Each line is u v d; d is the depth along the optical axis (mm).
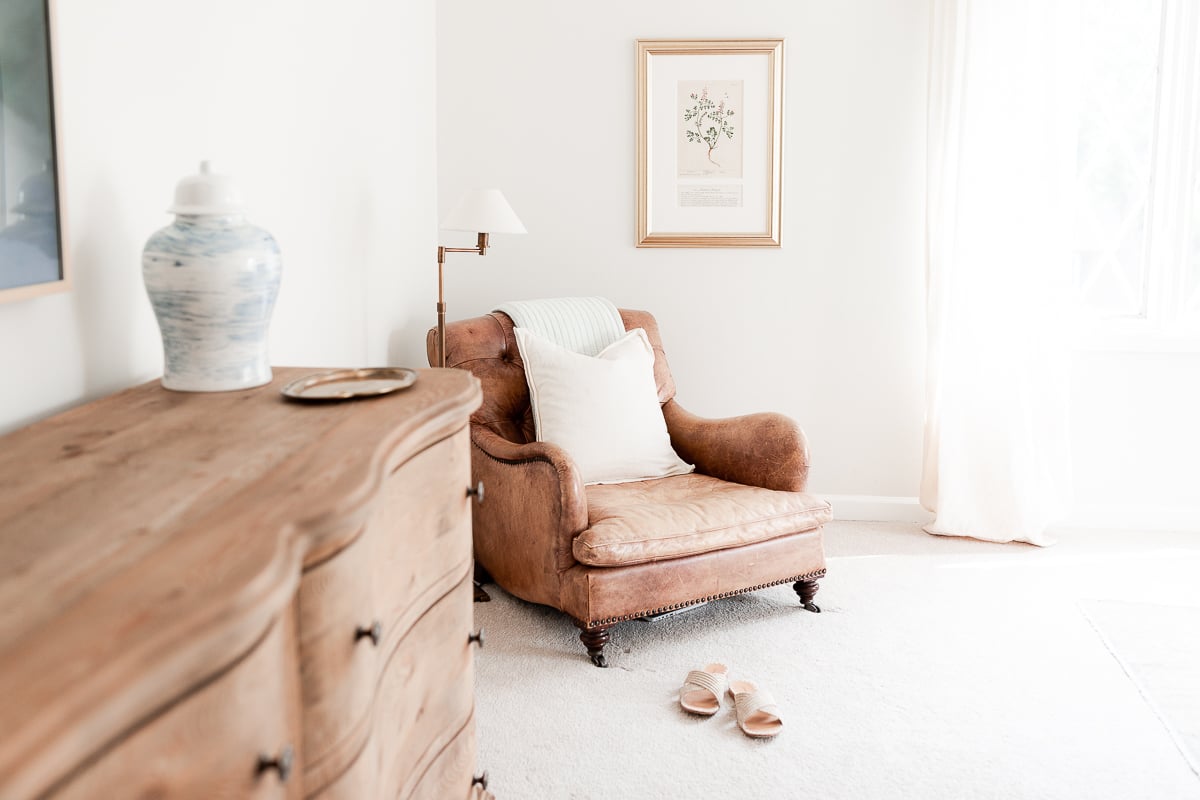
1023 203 3445
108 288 1617
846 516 3820
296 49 2373
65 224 1427
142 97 1702
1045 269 3475
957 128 3471
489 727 2266
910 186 3637
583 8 3619
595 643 2570
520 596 2832
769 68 3602
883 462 3795
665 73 3625
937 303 3545
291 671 978
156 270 1493
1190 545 3506
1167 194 3607
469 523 1669
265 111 2203
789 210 3688
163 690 669
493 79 3662
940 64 3492
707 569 2654
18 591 750
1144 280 3705
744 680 2467
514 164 3703
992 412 3533
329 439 1221
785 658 2621
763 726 2248
